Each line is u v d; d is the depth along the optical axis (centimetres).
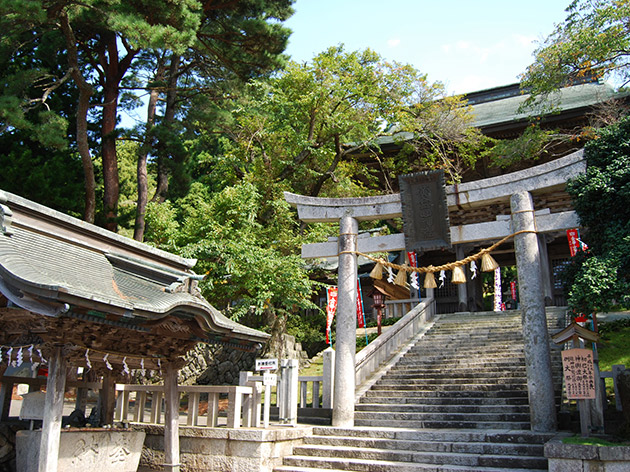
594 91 2605
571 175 1035
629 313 1738
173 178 2017
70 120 2014
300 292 1766
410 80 2342
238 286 1700
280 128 2331
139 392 1095
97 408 973
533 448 836
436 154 2570
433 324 1856
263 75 2256
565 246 2325
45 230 800
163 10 1648
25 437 768
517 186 1084
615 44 1758
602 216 970
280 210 2009
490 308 3259
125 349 855
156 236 1808
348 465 880
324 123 2356
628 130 991
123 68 2056
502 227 1100
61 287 626
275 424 1049
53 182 1717
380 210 1212
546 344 983
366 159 2756
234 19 2028
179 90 2220
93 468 809
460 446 884
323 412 1222
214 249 1648
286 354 1875
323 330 2188
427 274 1138
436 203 1155
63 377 739
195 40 1839
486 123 2531
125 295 786
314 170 2531
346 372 1116
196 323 878
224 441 926
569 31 1889
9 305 712
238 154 2402
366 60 2347
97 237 888
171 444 911
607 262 877
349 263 1197
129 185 3453
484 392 1152
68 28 1617
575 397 828
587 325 1127
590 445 701
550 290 1997
